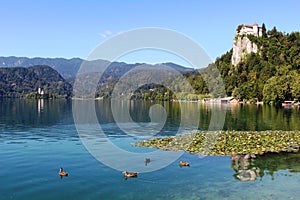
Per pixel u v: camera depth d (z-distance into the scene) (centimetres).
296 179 2009
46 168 2253
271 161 2420
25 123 5397
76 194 1756
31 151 2859
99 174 2106
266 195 1748
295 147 2877
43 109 9506
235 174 2112
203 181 1975
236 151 2719
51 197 1711
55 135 3891
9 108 9962
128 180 1986
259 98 11231
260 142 3061
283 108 8281
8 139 3597
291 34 16888
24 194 1752
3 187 1855
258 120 5347
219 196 1733
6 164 2370
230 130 4091
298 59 14000
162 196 1738
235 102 11250
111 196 1734
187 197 1727
